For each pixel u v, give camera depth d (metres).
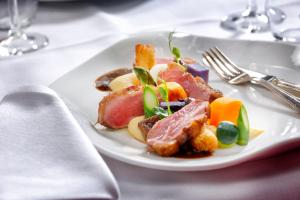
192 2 1.16
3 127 0.63
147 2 1.16
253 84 0.78
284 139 0.60
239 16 1.06
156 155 0.63
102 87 0.78
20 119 0.65
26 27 1.05
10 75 0.86
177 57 0.80
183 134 0.63
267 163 0.61
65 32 1.04
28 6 1.05
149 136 0.64
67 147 0.60
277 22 1.02
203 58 0.85
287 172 0.60
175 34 0.88
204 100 0.73
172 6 1.14
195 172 0.61
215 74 0.81
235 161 0.59
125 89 0.71
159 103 0.69
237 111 0.67
